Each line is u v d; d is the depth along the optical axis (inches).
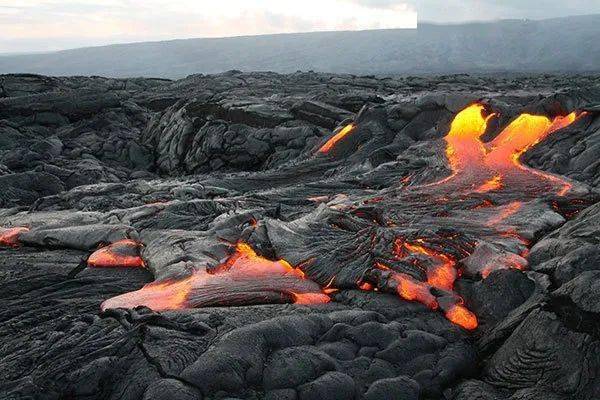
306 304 224.8
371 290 237.8
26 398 156.6
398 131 629.9
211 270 260.5
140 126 1039.6
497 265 237.0
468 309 224.2
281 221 313.4
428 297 223.5
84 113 1027.3
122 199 467.5
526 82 1147.9
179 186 512.7
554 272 213.3
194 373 158.1
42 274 273.4
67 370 166.6
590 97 564.4
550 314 173.9
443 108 618.5
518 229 290.5
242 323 197.2
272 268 263.3
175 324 189.2
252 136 770.2
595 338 156.6
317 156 642.8
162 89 1350.9
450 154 504.4
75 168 709.9
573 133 490.9
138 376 161.6
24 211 444.8
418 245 269.3
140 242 306.0
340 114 750.5
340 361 176.1
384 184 458.6
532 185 387.2
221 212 370.0
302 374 165.9
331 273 249.1
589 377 152.6
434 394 174.2
